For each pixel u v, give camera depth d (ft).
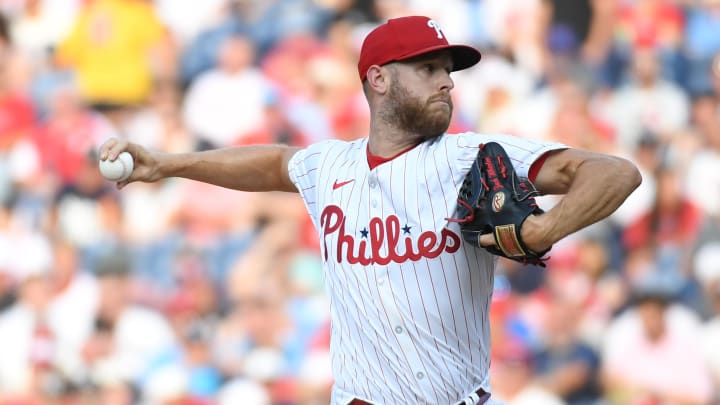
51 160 122.93
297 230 117.29
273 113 126.00
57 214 119.96
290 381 109.19
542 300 113.19
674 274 116.57
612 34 132.77
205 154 46.73
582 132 127.13
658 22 133.28
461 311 40.65
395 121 41.70
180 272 115.44
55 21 132.26
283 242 116.57
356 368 41.70
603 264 116.37
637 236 119.65
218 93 127.24
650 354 110.93
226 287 115.14
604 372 110.73
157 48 130.21
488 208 37.45
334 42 129.90
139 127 127.03
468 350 41.34
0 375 111.65
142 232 118.11
